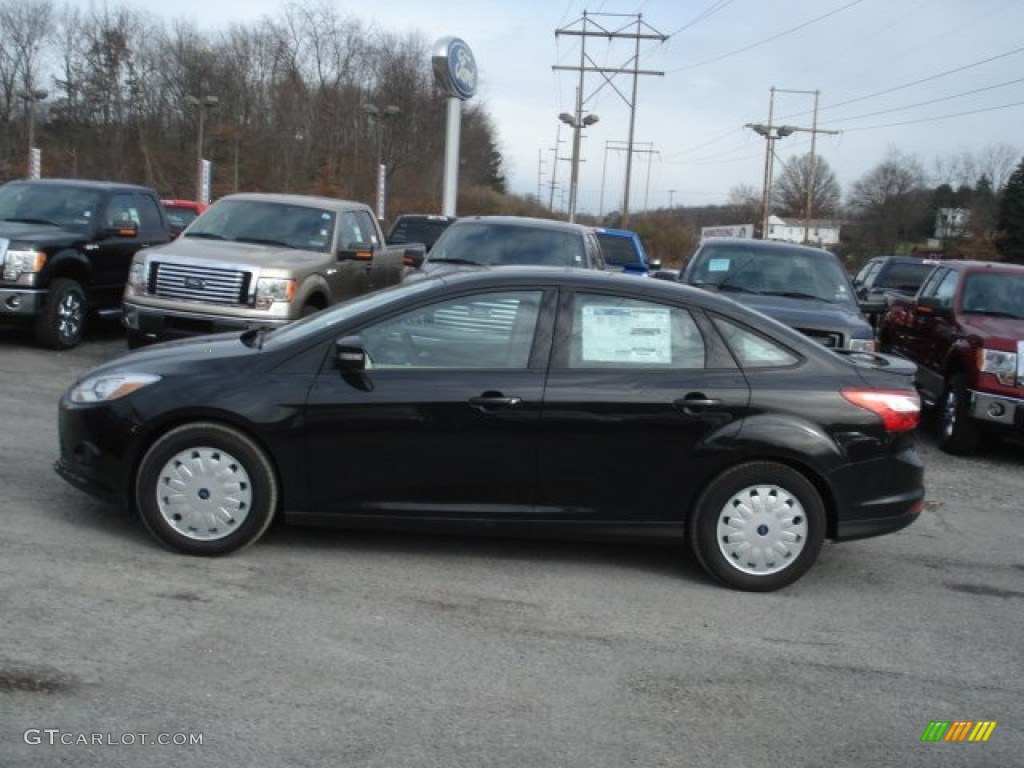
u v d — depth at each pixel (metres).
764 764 3.67
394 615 4.79
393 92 61.66
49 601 4.63
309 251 10.91
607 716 3.95
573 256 11.29
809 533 5.41
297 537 5.81
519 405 5.30
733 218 101.00
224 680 4.02
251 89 58.03
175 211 23.53
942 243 68.75
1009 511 7.86
